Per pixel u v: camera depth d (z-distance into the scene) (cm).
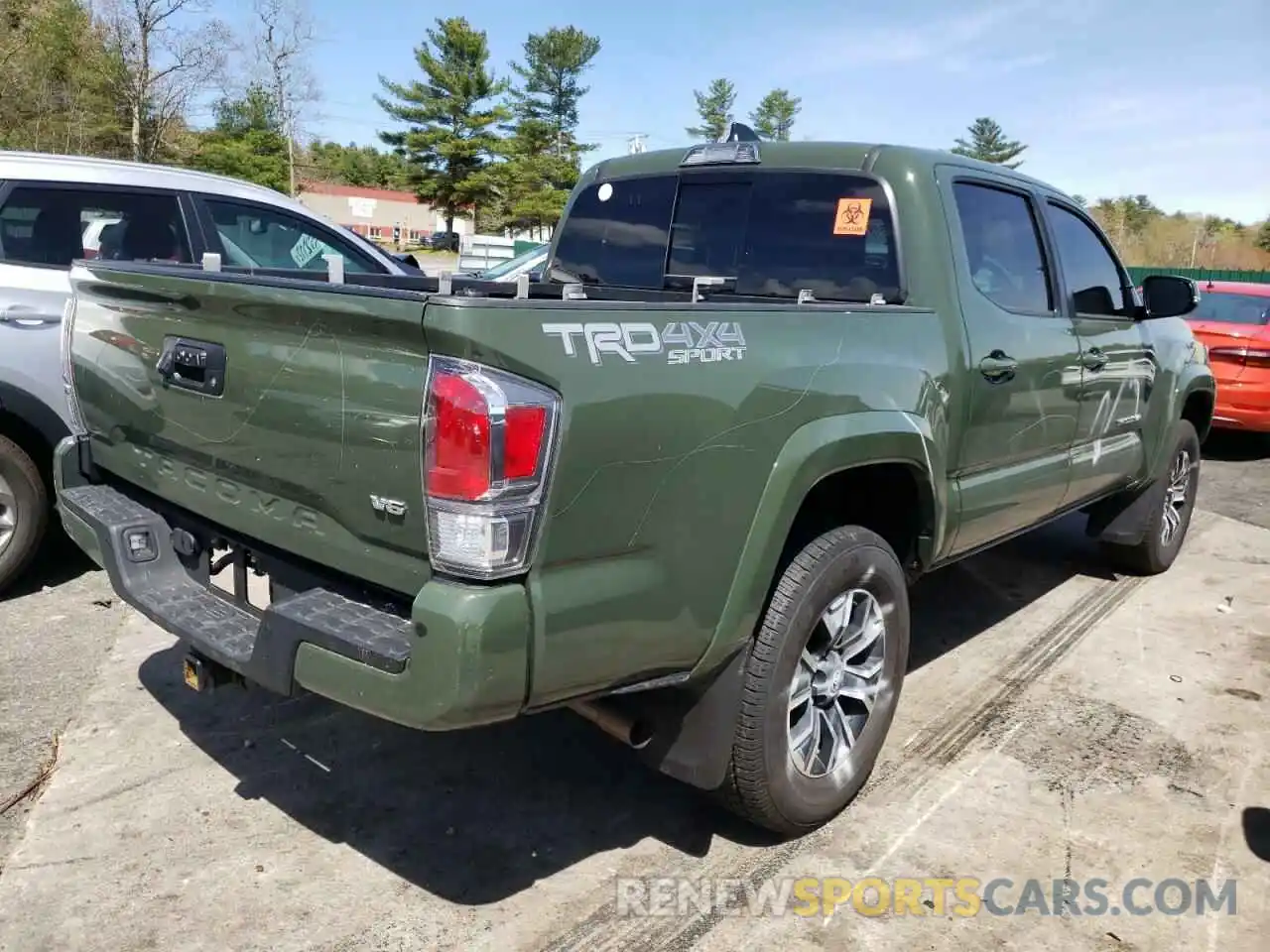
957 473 366
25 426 489
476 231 6291
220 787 338
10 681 405
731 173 414
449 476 215
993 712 413
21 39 4109
